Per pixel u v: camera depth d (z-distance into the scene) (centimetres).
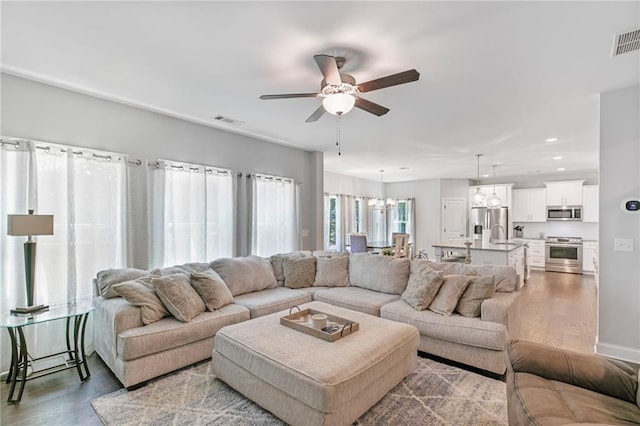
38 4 186
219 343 253
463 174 882
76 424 211
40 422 213
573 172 826
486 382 260
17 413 222
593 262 735
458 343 284
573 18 200
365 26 209
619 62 256
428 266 365
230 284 372
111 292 297
